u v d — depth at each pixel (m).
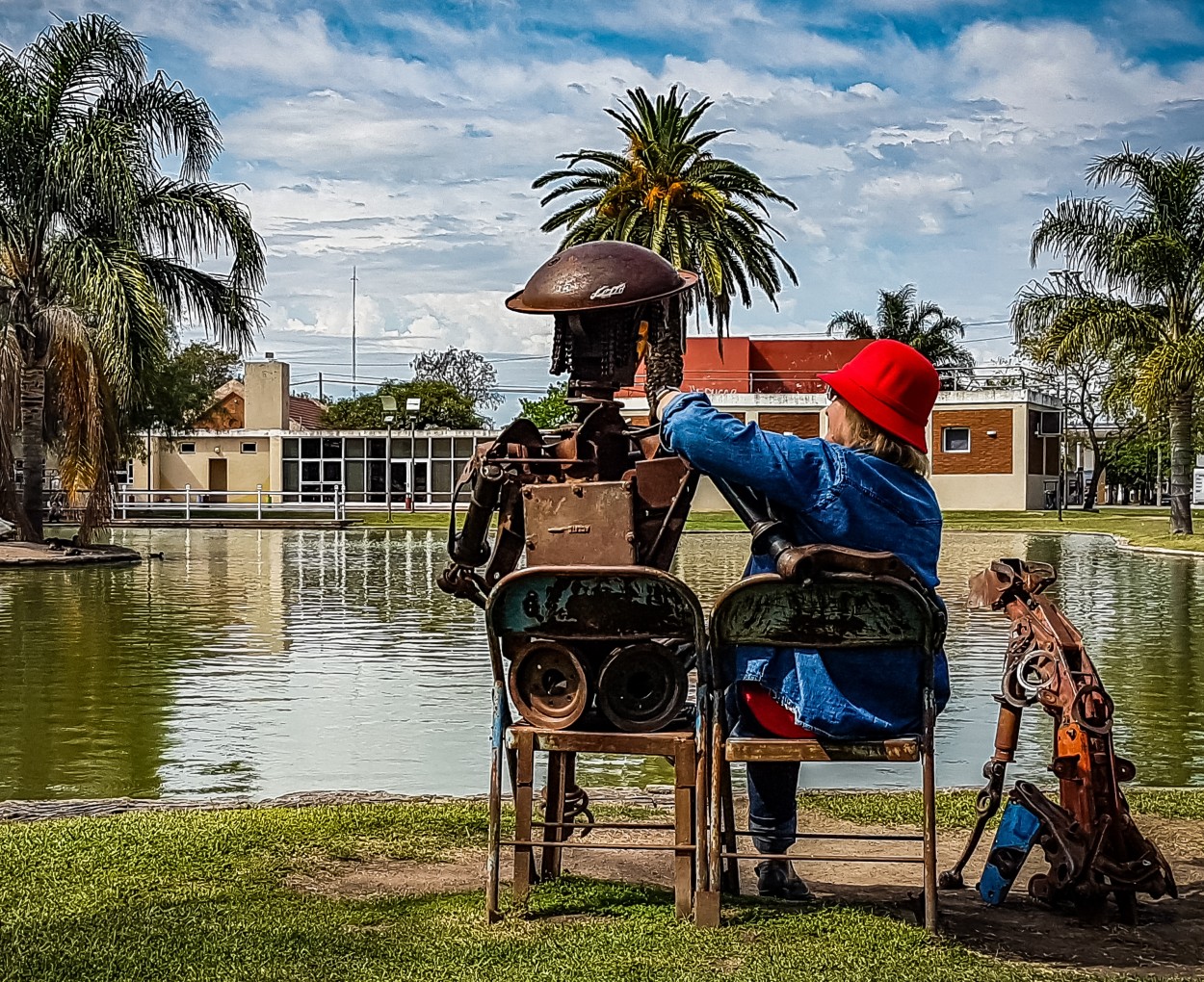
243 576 22.59
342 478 62.59
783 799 4.20
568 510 4.08
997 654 12.38
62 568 24.41
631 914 4.02
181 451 64.06
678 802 3.94
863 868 4.78
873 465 3.95
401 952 3.66
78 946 3.67
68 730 8.64
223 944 3.69
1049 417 60.41
